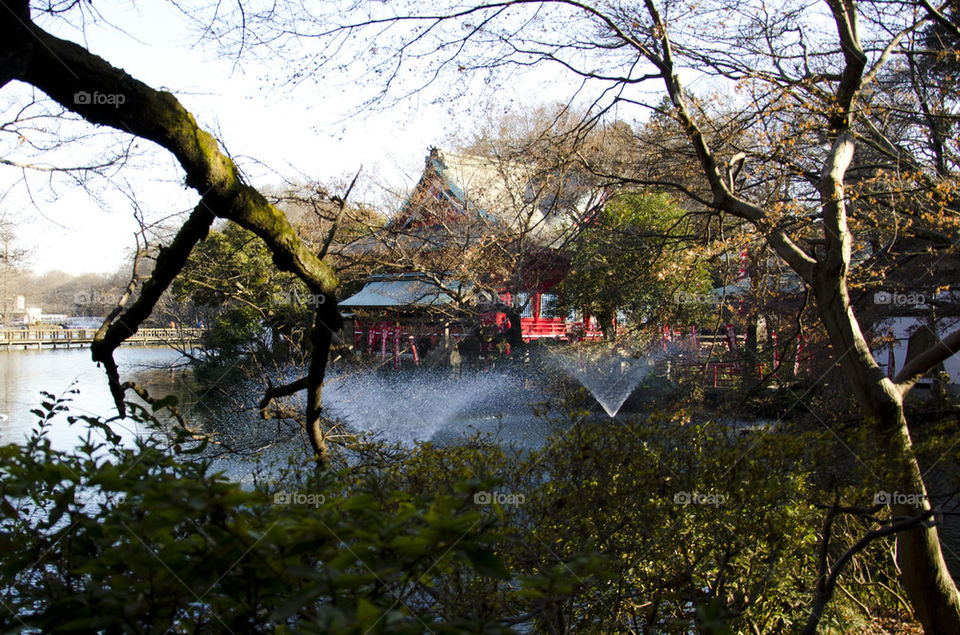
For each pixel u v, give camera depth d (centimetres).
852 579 791
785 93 817
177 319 2944
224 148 681
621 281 1493
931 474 646
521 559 415
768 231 695
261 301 1686
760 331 1986
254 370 1603
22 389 2803
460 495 235
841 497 552
